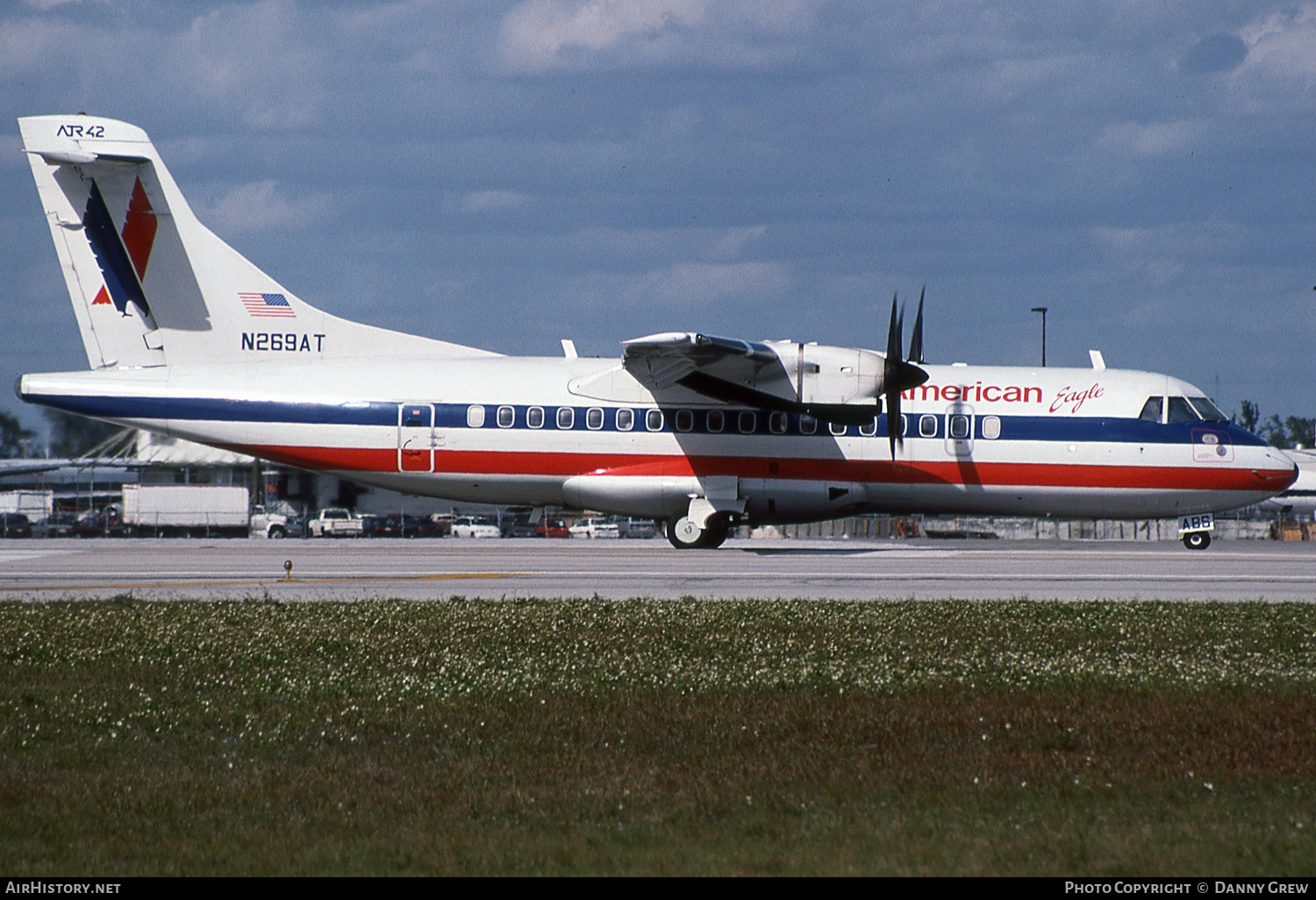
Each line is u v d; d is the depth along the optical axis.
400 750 34.22
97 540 124.69
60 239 100.62
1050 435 100.44
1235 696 40.22
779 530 172.12
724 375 97.56
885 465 100.56
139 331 101.69
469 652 49.00
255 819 27.70
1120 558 95.50
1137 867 23.61
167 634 52.53
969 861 24.06
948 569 84.00
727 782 30.55
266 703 40.22
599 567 85.00
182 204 101.62
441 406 100.38
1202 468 99.75
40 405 99.44
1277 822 26.66
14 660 47.06
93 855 25.11
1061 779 30.52
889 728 36.22
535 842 25.83
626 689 42.31
